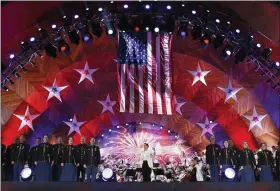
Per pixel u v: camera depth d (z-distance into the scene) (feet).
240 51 57.72
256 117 65.21
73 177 51.96
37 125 64.08
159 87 57.06
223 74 66.13
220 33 57.41
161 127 69.05
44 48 56.44
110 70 67.15
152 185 43.93
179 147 68.39
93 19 56.80
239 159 54.65
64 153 52.44
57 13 61.87
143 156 57.67
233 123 66.74
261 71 63.93
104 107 67.82
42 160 51.96
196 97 67.92
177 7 57.93
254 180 53.88
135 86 56.95
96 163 53.52
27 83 62.95
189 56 65.77
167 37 58.39
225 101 66.64
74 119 66.54
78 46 64.03
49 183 44.55
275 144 63.93
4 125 61.00
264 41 61.62
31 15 60.85
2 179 52.54
